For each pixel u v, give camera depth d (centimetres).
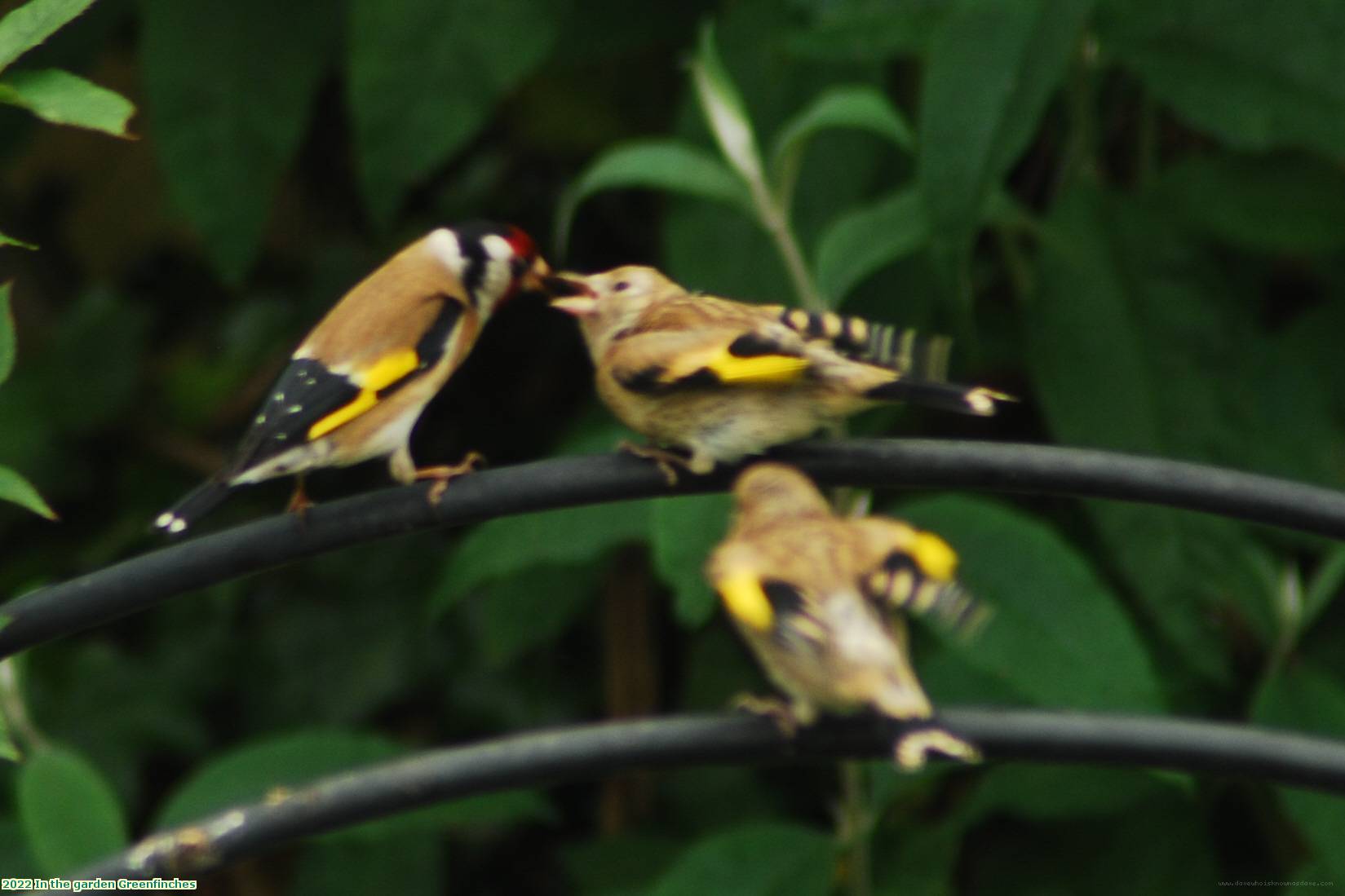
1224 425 892
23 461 1252
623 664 1123
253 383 1295
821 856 812
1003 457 636
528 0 908
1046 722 639
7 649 637
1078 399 899
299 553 634
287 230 1304
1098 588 776
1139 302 902
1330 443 887
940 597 568
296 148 981
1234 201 908
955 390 593
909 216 809
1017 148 761
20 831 917
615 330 693
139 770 1188
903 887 880
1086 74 934
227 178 977
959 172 766
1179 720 644
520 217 1206
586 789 1223
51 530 1273
